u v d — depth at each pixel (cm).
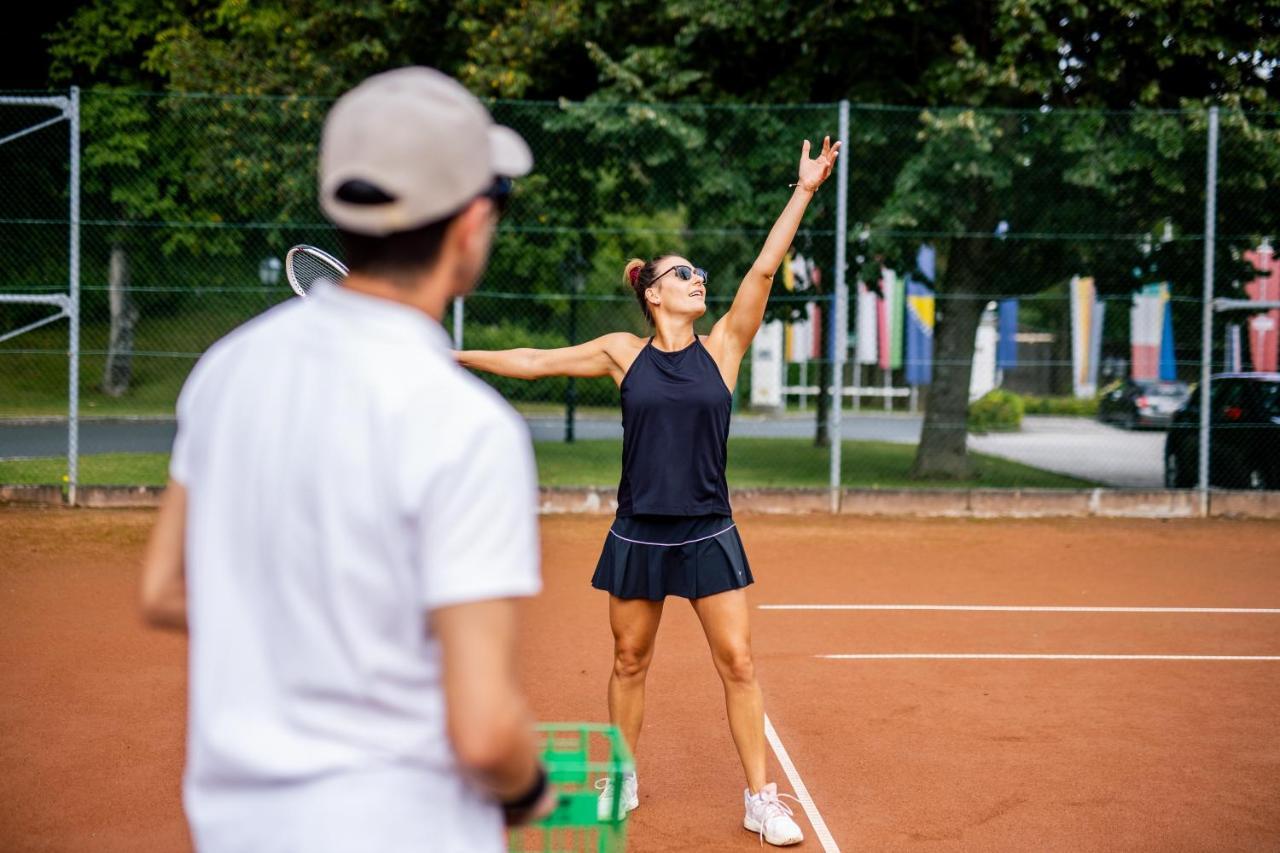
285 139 1243
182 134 1316
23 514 1080
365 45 1412
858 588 873
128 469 1368
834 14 1266
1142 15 1230
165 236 1527
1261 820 441
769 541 1061
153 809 434
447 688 137
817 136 1261
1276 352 1377
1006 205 1309
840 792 468
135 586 826
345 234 153
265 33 1772
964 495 1204
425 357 147
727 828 431
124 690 584
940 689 614
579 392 2594
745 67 1416
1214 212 1172
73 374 1129
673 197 1320
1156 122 1184
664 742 526
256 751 142
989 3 1340
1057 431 2538
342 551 140
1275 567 973
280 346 151
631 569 418
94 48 2067
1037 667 660
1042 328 2750
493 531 140
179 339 1627
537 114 1242
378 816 141
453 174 147
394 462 140
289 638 143
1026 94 1366
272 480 144
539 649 679
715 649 423
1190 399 1362
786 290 1409
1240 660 679
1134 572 947
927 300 1571
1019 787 474
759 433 2306
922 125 1291
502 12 1416
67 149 1404
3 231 1398
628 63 1315
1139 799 462
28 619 727
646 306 428
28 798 443
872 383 3097
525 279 1391
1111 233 1299
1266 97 1298
